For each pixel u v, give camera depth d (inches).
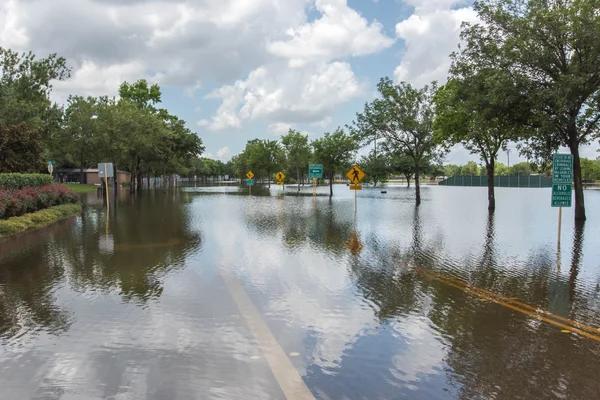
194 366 165.5
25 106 1087.0
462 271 335.0
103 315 225.9
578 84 532.4
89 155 1542.8
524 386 151.5
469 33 692.1
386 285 291.0
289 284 292.4
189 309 235.9
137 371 161.3
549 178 2551.7
